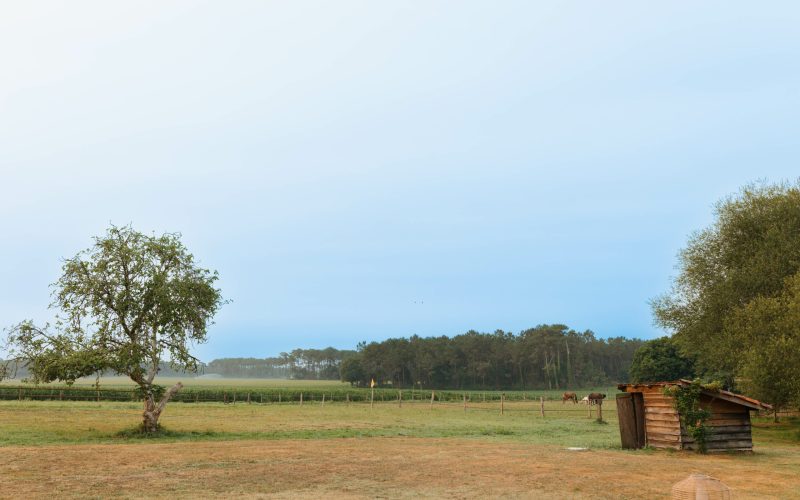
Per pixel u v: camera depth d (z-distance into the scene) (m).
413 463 19.75
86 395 65.56
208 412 50.34
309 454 21.98
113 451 22.05
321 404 74.12
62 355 28.27
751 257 39.38
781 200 39.97
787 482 16.42
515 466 19.16
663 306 46.62
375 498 13.84
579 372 175.62
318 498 13.77
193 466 18.55
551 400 91.94
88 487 14.81
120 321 29.75
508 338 190.00
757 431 34.34
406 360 172.62
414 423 40.53
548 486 15.55
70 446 23.47
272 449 23.53
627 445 25.11
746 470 18.62
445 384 174.25
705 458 21.84
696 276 43.00
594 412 56.47
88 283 28.95
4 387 63.25
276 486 15.30
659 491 14.91
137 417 41.31
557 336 170.62
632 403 25.75
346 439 28.33
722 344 36.84
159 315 29.55
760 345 30.83
